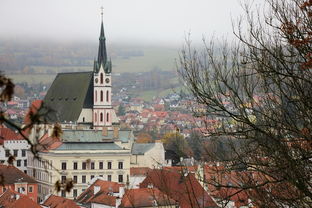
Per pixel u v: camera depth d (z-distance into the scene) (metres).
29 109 16.41
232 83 31.44
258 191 30.84
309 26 30.27
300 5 31.00
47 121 16.47
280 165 30.23
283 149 30.28
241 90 31.33
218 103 30.95
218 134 31.84
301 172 30.36
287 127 30.84
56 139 17.16
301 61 31.05
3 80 15.71
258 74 31.80
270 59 31.14
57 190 17.47
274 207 30.27
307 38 29.80
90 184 166.12
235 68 31.52
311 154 30.67
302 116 30.83
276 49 31.31
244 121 30.75
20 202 119.94
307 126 30.53
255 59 30.78
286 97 30.34
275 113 31.20
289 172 29.98
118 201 123.25
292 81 31.30
